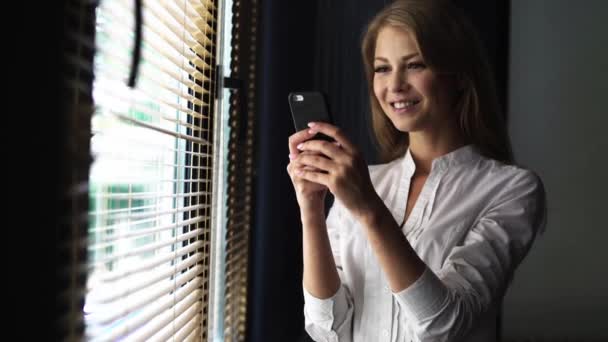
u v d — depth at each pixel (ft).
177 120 3.76
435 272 3.81
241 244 5.97
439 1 3.84
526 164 7.87
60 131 1.93
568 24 7.81
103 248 2.78
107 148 2.94
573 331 7.62
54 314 1.94
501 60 8.03
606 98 7.64
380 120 4.68
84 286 2.42
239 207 5.78
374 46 4.39
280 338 6.75
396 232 3.30
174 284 3.80
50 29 1.87
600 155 7.63
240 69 5.64
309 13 7.27
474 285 3.47
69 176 2.10
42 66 1.84
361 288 4.12
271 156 6.57
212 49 4.61
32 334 1.83
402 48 3.76
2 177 1.70
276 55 6.59
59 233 2.04
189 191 4.49
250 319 6.44
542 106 7.86
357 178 3.26
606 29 7.66
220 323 5.13
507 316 7.75
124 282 3.16
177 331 3.89
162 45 3.65
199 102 4.33
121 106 3.09
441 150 4.18
